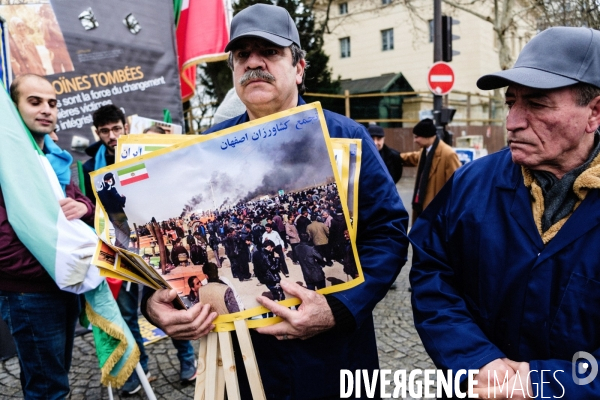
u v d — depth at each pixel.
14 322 1.86
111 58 3.59
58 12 3.32
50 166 1.94
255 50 1.28
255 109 1.32
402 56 20.47
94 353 3.21
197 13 4.16
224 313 1.16
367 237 1.30
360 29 21.50
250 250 1.14
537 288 1.04
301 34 14.64
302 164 1.11
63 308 1.95
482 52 18.39
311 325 1.14
